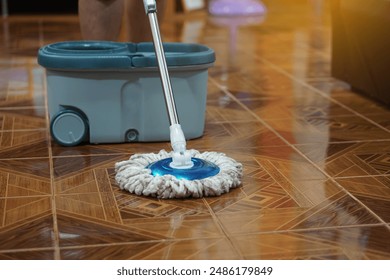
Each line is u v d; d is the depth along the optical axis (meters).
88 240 1.30
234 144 1.96
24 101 2.46
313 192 1.57
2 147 1.91
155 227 1.36
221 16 5.36
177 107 1.93
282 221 1.40
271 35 4.31
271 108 2.40
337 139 2.02
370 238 1.33
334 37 2.70
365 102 2.49
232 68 3.19
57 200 1.51
